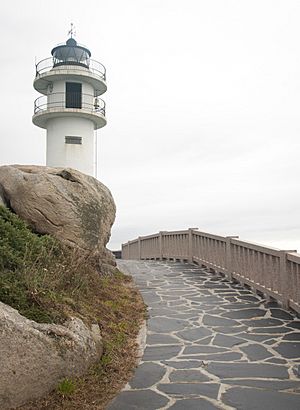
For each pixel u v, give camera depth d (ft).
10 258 19.53
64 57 78.23
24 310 16.29
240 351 20.13
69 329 17.01
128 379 16.85
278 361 18.67
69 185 31.09
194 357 19.36
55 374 15.17
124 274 40.27
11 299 16.44
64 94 75.87
